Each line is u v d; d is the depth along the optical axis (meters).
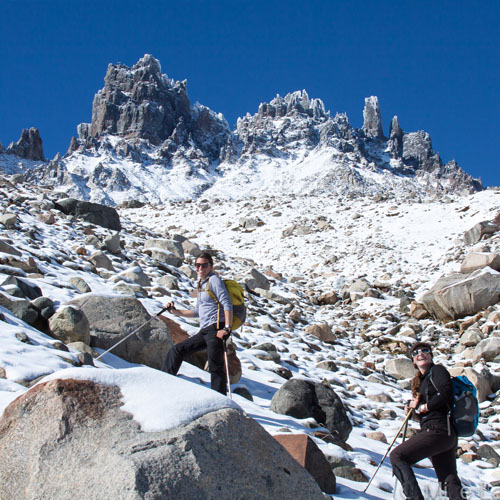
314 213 36.69
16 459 3.18
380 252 27.31
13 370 5.47
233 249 31.72
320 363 12.70
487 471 7.82
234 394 7.98
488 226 25.62
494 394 11.84
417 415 4.93
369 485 5.59
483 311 17.44
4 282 8.91
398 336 16.94
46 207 22.28
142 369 3.60
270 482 3.21
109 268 15.98
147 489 2.82
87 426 3.19
